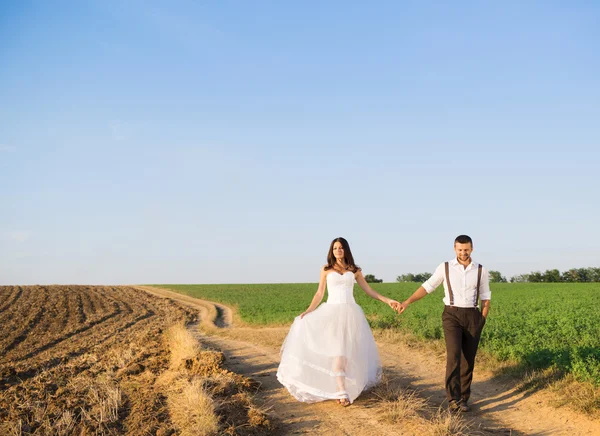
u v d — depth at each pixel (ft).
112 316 115.85
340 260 25.63
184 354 35.91
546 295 104.17
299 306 113.80
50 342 75.97
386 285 202.08
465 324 23.38
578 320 48.57
